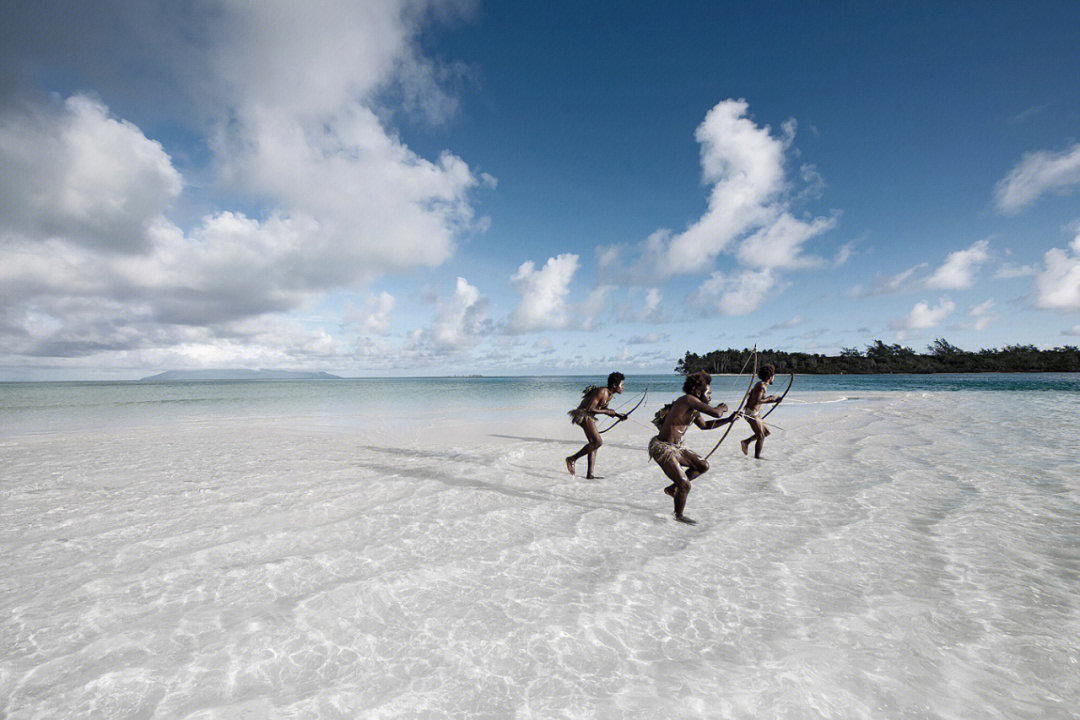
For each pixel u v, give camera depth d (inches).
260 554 210.1
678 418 265.0
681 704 114.6
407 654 135.5
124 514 267.9
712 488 325.7
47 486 334.0
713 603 165.5
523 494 315.9
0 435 619.2
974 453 421.4
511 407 1080.2
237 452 476.1
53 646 139.0
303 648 138.1
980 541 217.9
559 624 151.6
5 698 116.3
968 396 1181.7
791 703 115.2
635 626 150.8
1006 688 121.1
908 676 125.7
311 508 280.5
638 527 247.4
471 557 206.8
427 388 2452.0
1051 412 753.0
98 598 168.6
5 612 158.7
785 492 309.7
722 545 219.3
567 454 468.8
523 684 122.4
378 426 705.0
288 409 1064.8
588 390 370.6
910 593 171.3
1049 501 276.2
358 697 117.1
